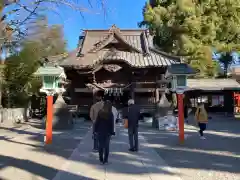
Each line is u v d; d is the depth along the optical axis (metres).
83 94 26.28
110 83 25.66
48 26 7.85
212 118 26.83
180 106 12.09
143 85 25.70
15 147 10.89
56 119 17.95
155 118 18.89
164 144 11.80
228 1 31.28
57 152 10.01
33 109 28.02
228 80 32.78
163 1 35.53
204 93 32.47
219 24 32.47
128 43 27.50
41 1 6.70
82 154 9.64
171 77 12.60
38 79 22.59
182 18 32.03
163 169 7.64
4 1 6.00
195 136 14.29
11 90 23.47
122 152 9.98
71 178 6.77
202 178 6.83
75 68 24.86
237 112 32.62
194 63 31.16
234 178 6.82
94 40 30.66
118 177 6.86
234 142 12.28
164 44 35.47
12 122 20.80
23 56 12.52
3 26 6.57
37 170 7.50
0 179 6.62
